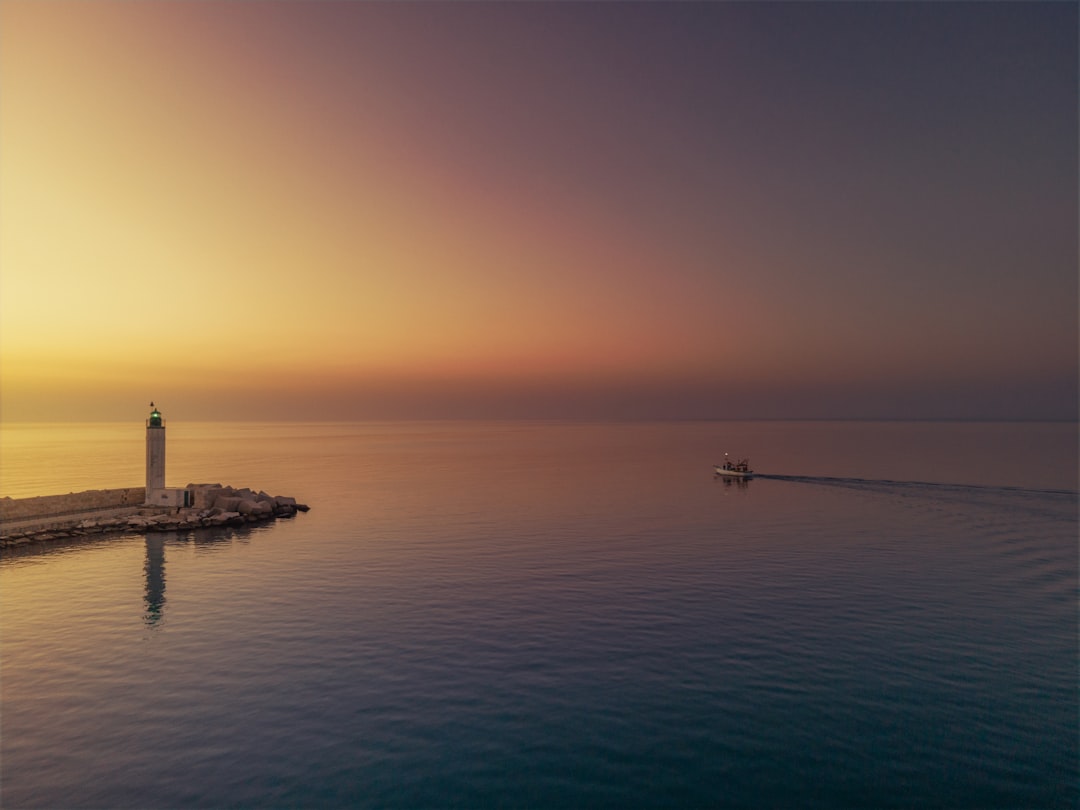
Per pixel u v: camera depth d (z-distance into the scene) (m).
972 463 142.75
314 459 164.12
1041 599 38.53
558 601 38.03
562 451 199.00
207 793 19.58
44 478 109.25
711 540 56.72
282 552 52.00
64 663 28.89
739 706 24.72
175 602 38.00
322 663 28.83
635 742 22.28
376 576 44.03
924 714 24.08
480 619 34.75
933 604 37.44
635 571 45.31
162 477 70.75
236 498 69.12
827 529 62.19
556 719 23.80
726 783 20.03
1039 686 26.41
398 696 25.61
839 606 37.03
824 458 161.50
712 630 32.97
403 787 19.89
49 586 41.69
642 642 31.33
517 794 19.56
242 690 26.16
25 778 20.28
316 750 21.81
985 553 51.38
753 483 104.12
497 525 64.56
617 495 89.06
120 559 49.56
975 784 19.92
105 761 21.20
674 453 186.50
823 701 25.12
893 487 97.44
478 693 25.88
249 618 35.03
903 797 19.34
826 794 19.52
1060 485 99.38
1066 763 20.95
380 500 84.06
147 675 27.56
